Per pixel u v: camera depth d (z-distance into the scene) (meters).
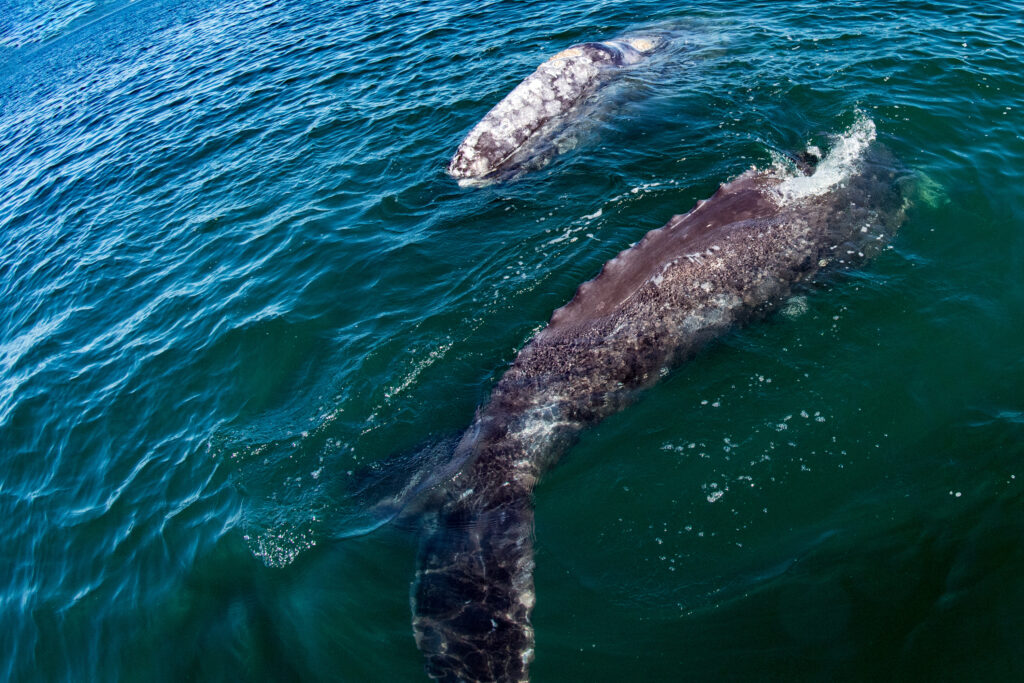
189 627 5.84
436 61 14.70
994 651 4.59
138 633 5.94
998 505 5.34
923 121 9.48
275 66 17.03
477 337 7.78
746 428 6.24
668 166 9.79
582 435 6.52
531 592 5.46
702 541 5.54
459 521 6.03
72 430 8.24
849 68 10.98
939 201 8.09
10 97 21.59
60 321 10.24
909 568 5.10
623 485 6.04
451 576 5.65
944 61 10.66
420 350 7.75
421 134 12.04
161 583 6.26
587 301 7.40
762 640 4.90
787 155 9.38
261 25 20.86
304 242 10.02
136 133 15.71
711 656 4.89
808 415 6.25
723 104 10.85
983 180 8.31
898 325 6.84
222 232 10.95
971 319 6.77
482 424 6.71
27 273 11.77
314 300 8.88
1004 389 6.14
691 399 6.58
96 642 6.02
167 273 10.46
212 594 6.02
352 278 9.09
